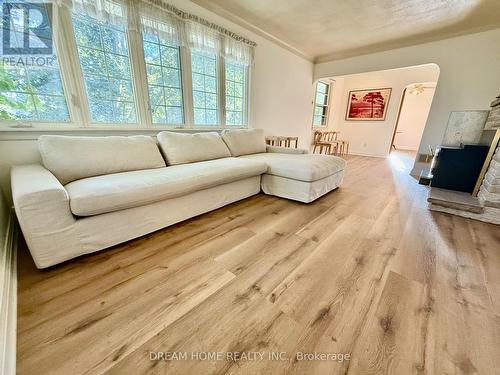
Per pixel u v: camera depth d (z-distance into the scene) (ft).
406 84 18.22
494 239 5.78
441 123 11.47
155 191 5.19
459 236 5.92
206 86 9.59
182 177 5.82
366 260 4.80
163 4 7.24
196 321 3.23
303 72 14.98
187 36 8.19
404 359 2.75
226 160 7.98
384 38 11.96
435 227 6.42
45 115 5.85
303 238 5.65
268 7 9.13
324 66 15.38
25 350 2.73
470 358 2.78
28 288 3.73
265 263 4.62
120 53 6.88
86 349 2.78
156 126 8.11
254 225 6.31
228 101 10.80
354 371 2.60
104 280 4.00
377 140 20.34
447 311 3.49
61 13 5.61
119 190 4.66
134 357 2.71
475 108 10.60
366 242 5.53
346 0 8.50
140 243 5.24
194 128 9.38
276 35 11.89
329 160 9.12
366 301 3.67
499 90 9.98
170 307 3.46
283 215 7.04
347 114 21.80
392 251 5.16
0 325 2.70
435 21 9.91
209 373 2.56
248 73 11.32
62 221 4.09
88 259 4.58
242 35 10.46
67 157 5.28
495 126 8.21
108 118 6.98
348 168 15.01
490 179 7.07
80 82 6.20
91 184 4.72
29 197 3.68
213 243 5.32
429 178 10.68
